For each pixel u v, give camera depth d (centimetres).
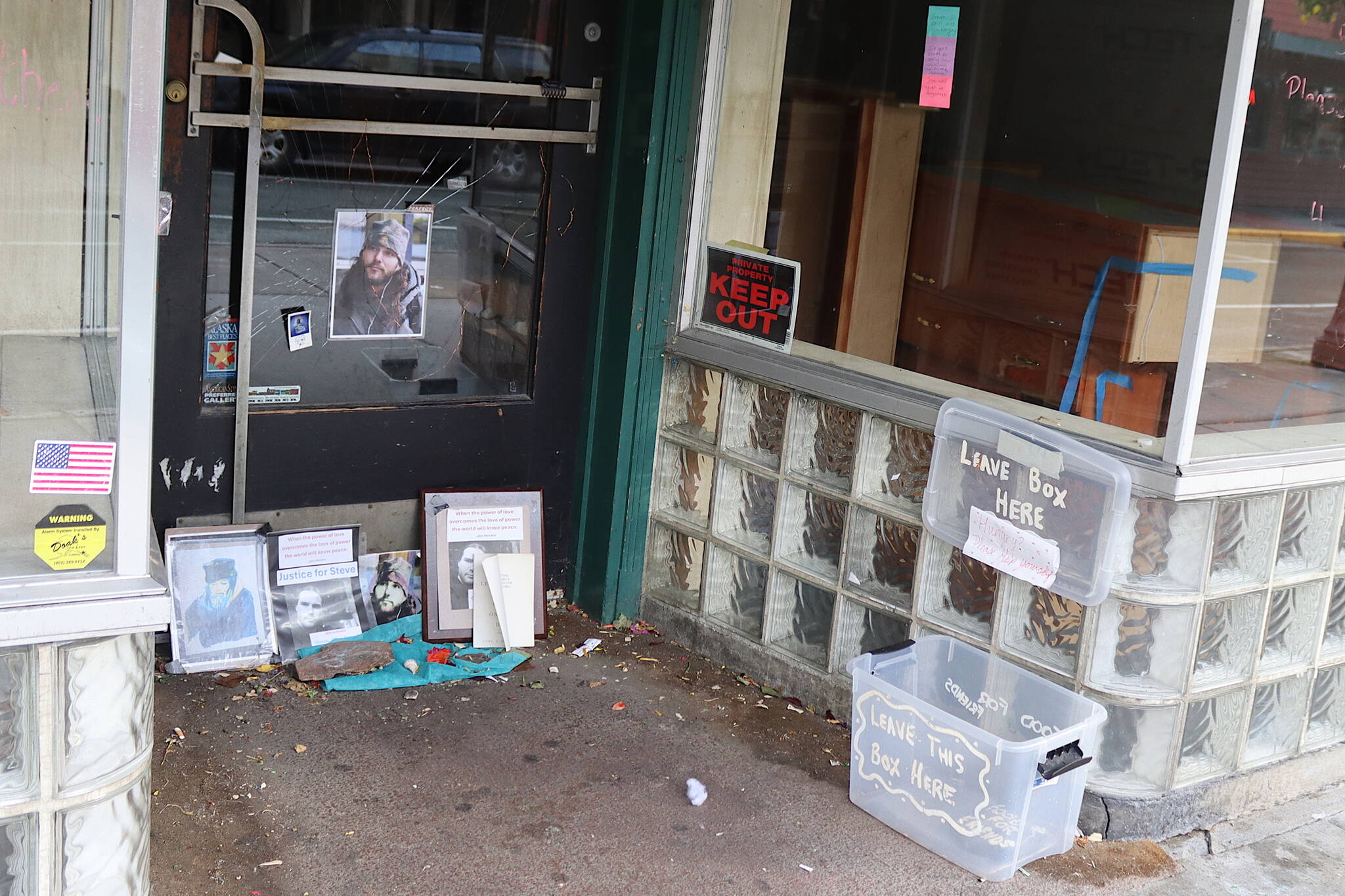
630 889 262
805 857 279
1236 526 283
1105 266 279
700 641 372
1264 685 302
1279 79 254
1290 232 268
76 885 200
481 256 355
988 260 304
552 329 372
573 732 323
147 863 215
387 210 336
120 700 199
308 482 344
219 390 328
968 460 295
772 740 328
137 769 204
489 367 367
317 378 340
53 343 184
